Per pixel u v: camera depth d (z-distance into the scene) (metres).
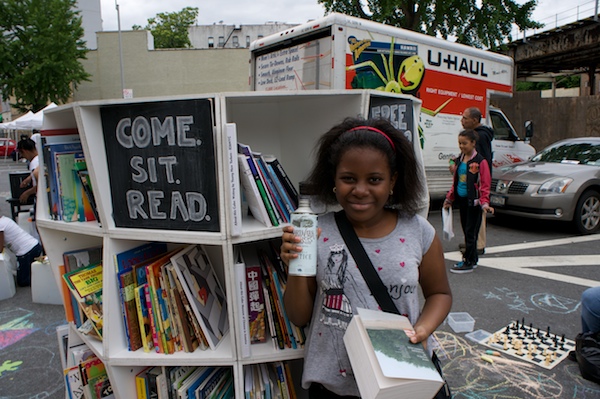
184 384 1.88
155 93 23.41
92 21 33.62
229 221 1.67
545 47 15.30
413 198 1.50
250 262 1.93
